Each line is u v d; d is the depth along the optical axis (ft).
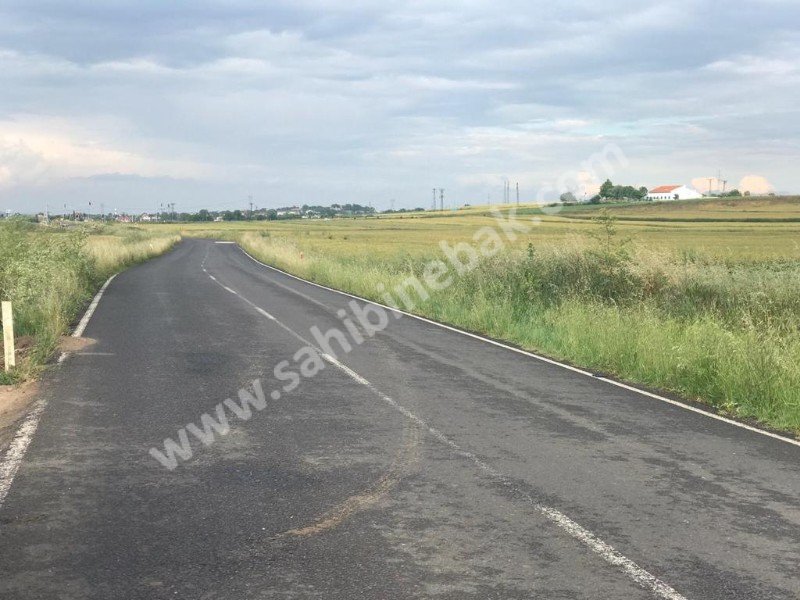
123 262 118.21
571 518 15.02
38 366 30.83
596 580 12.16
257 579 12.06
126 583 11.89
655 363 31.22
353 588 11.76
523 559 12.96
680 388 29.40
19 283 44.06
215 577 12.12
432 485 17.02
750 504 16.07
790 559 13.16
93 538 13.70
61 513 14.97
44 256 51.60
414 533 14.10
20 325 39.65
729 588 11.94
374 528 14.34
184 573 12.26
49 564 12.57
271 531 14.12
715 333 33.40
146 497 15.97
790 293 43.16
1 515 14.84
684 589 11.88
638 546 13.64
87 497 15.93
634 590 11.82
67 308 49.83
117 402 25.21
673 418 24.48
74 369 31.12
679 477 17.97
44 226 64.64
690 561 13.01
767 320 37.63
